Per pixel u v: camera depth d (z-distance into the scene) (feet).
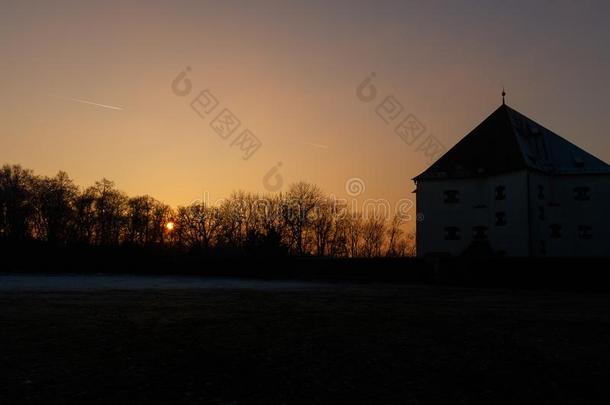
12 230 280.10
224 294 98.27
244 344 42.57
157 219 332.39
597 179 171.12
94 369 33.40
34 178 298.76
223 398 27.30
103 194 322.34
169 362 35.53
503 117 186.60
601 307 77.10
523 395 28.53
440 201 179.83
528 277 123.44
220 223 303.27
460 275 132.16
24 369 33.24
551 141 187.93
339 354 38.81
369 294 99.35
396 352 39.75
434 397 27.99
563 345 43.47
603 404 27.14
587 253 169.27
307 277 162.40
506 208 167.84
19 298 87.04
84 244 227.81
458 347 42.04
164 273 194.29
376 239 330.75
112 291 106.73
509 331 51.01
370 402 26.96
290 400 27.07
